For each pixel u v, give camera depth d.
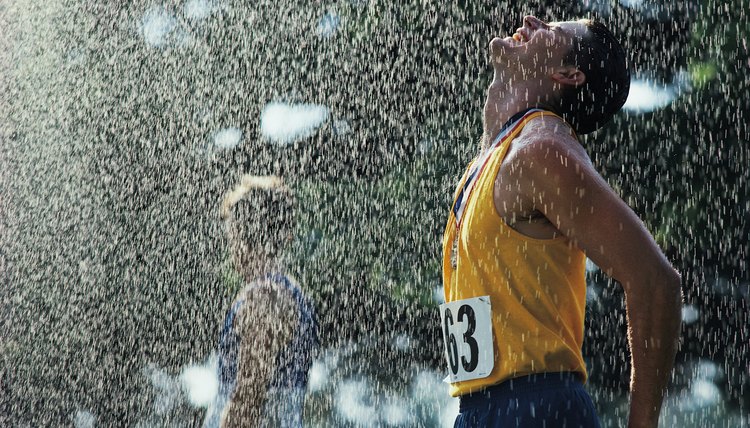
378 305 30.03
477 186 7.71
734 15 26.72
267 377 11.48
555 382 7.33
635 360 7.17
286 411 11.56
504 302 7.43
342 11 32.12
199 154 32.25
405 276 29.89
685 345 26.77
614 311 26.03
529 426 7.23
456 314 7.67
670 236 26.48
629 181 26.75
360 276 30.02
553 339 7.35
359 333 30.03
